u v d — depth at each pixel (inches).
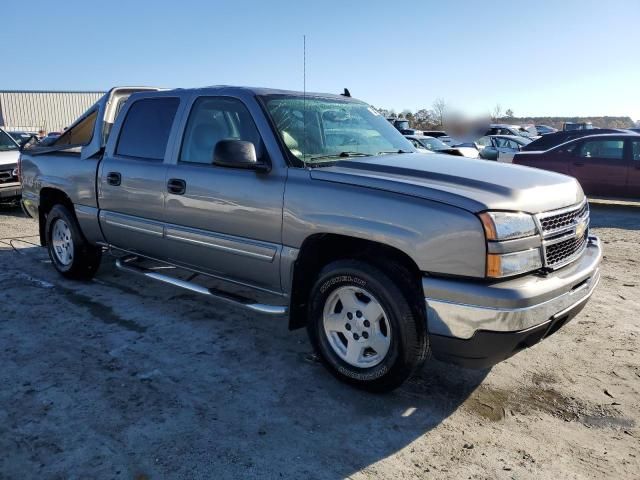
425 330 132.9
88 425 128.0
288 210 148.4
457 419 133.6
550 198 135.9
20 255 282.2
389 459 118.0
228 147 145.7
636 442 125.2
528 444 124.0
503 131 1024.2
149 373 153.8
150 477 110.7
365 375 140.7
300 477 111.7
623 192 462.0
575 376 155.2
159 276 191.5
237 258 163.9
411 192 130.6
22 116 2102.6
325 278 144.8
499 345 121.6
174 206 178.4
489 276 120.4
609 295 225.6
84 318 194.1
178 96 185.3
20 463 114.4
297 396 142.7
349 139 173.9
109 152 205.9
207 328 186.7
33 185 244.7
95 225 213.3
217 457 117.3
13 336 177.8
